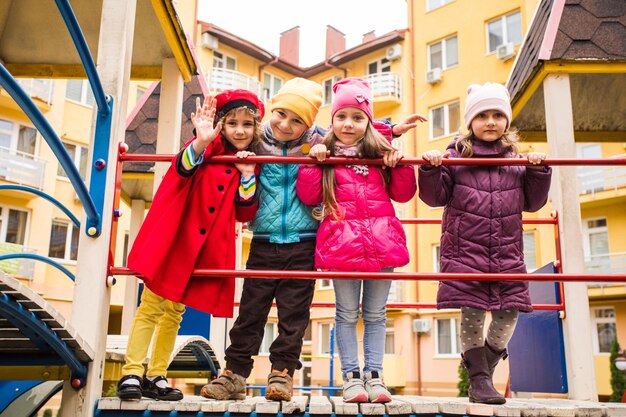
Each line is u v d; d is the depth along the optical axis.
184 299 2.68
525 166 2.97
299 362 2.77
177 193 2.77
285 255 2.85
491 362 3.07
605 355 15.46
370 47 20.52
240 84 20.00
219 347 5.71
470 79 18.12
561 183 3.99
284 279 2.86
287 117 2.96
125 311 6.56
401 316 17.70
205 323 5.68
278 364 2.69
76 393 2.55
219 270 2.63
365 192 2.84
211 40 20.05
